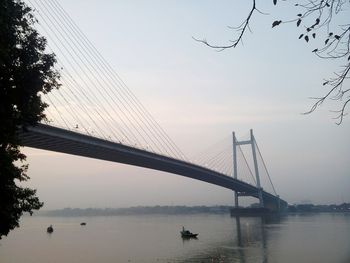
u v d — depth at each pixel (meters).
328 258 56.00
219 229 121.00
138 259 61.03
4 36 19.42
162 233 115.50
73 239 100.94
